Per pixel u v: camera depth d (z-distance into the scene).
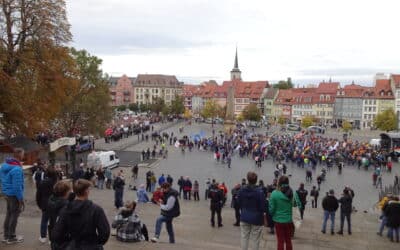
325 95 178.88
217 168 59.69
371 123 168.00
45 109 44.81
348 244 18.89
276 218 11.13
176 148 82.00
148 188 41.00
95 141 87.75
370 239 20.20
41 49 44.06
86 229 7.32
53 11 45.22
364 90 170.50
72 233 7.35
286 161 67.50
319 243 18.59
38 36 43.91
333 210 20.62
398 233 19.86
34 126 43.16
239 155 74.12
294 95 189.25
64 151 63.47
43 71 44.62
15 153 11.88
